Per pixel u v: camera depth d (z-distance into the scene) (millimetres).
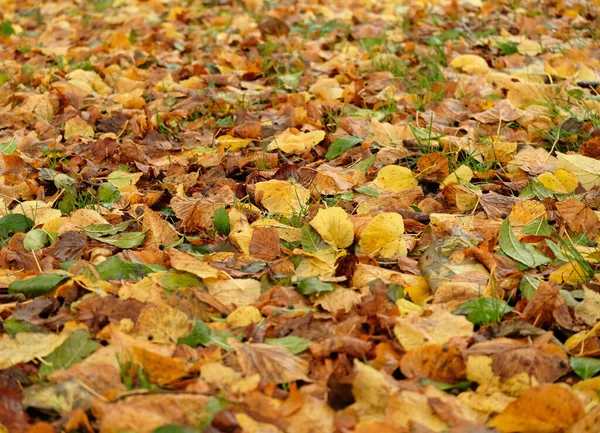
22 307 2434
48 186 3670
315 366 2156
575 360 2160
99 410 1887
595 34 6266
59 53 6551
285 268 2691
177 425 1768
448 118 4348
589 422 1869
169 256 2699
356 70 5582
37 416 1957
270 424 1863
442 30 6715
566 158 3447
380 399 1951
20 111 4715
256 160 3869
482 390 2047
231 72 5723
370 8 8117
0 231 3092
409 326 2205
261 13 8094
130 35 7121
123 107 4926
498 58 5625
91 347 2199
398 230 2830
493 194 3266
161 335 2289
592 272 2619
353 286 2615
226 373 2053
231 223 3088
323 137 3998
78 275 2520
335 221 2861
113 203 3453
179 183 3652
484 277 2572
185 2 9117
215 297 2516
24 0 9828
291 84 5207
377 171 3701
